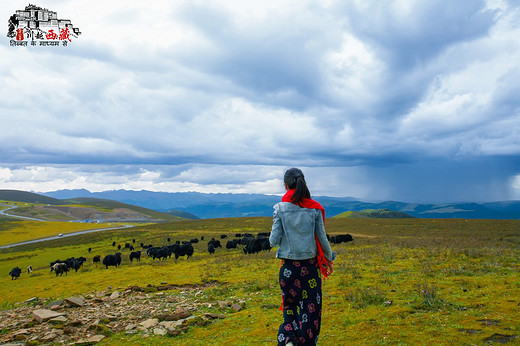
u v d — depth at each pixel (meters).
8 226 129.25
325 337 5.03
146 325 6.70
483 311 5.54
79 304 9.10
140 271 19.12
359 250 18.19
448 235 37.06
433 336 4.63
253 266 15.91
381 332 5.00
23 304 11.63
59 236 100.50
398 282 8.71
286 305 3.53
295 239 3.41
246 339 5.37
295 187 3.54
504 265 10.09
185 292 10.70
